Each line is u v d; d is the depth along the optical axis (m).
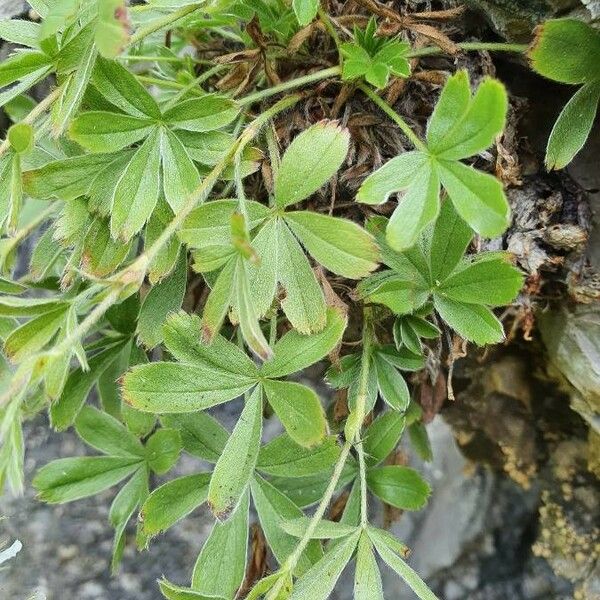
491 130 0.11
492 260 0.13
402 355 0.15
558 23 0.12
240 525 0.14
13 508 0.21
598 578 0.20
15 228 0.13
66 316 0.12
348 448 0.13
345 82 0.15
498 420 0.21
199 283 0.18
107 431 0.16
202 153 0.13
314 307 0.13
